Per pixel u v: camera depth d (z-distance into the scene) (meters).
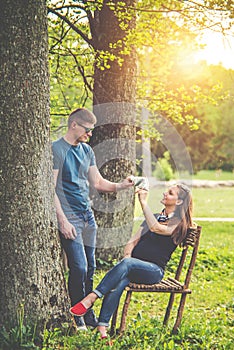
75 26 10.62
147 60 14.90
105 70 10.40
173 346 6.28
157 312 7.98
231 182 32.00
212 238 14.82
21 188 6.04
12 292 6.04
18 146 6.01
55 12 9.99
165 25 11.70
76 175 6.85
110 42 10.32
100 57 9.80
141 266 6.45
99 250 10.33
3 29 5.95
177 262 11.07
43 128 6.16
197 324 7.11
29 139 6.05
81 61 11.35
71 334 6.32
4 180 6.00
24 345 5.84
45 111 6.18
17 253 6.05
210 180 34.19
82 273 6.76
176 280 7.04
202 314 7.95
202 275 10.47
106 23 10.33
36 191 6.11
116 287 6.34
